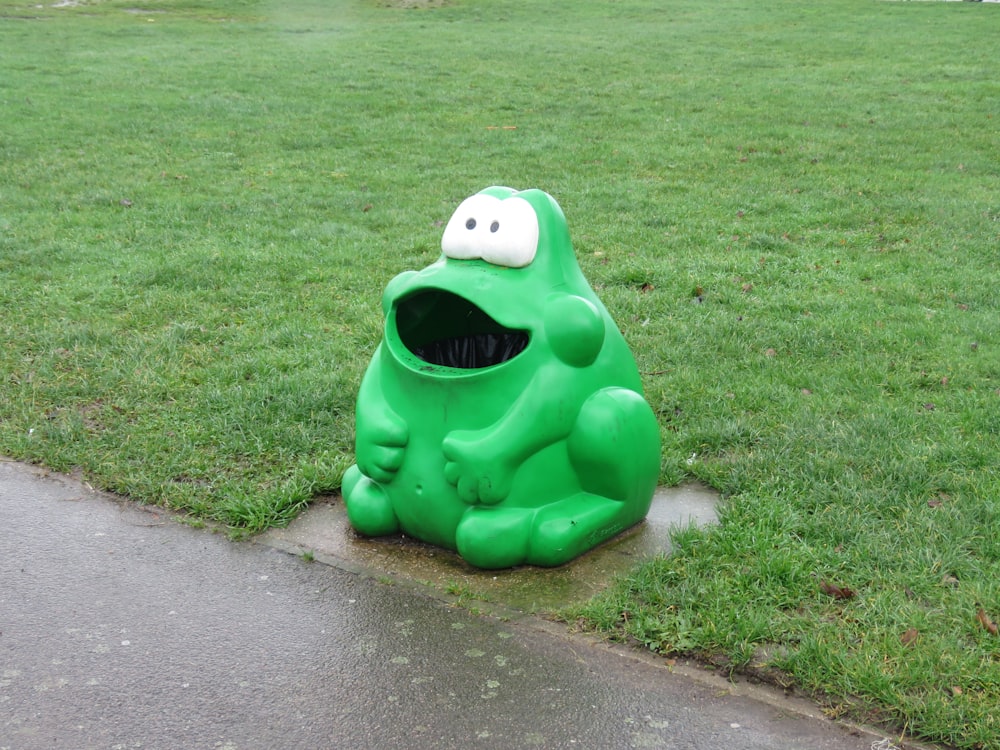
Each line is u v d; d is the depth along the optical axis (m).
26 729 3.25
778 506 4.49
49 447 5.24
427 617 3.83
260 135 14.50
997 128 15.04
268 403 5.68
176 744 3.19
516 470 3.99
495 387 3.95
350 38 25.83
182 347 6.65
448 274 3.98
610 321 4.30
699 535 4.23
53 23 28.19
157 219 10.05
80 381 6.07
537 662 3.55
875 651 3.46
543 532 4.03
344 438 5.30
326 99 17.36
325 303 7.57
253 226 9.80
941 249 9.23
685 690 3.40
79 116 15.48
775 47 24.30
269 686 3.46
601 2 34.69
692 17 30.73
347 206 10.73
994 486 4.69
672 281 8.13
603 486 4.15
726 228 9.90
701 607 3.73
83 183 11.53
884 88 18.59
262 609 3.91
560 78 19.83
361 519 4.29
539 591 3.97
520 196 4.09
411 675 3.50
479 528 3.99
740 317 7.32
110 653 3.64
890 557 4.05
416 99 17.47
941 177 12.13
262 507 4.57
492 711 3.32
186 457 5.11
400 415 4.14
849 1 34.34
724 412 5.64
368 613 3.87
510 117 16.08
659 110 16.66
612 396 4.11
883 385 6.07
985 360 6.46
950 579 3.95
